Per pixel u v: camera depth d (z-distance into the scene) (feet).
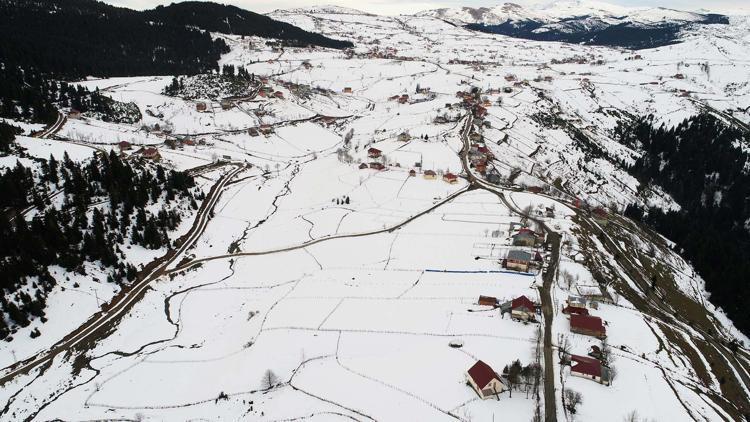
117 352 303.68
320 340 288.51
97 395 261.65
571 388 232.32
